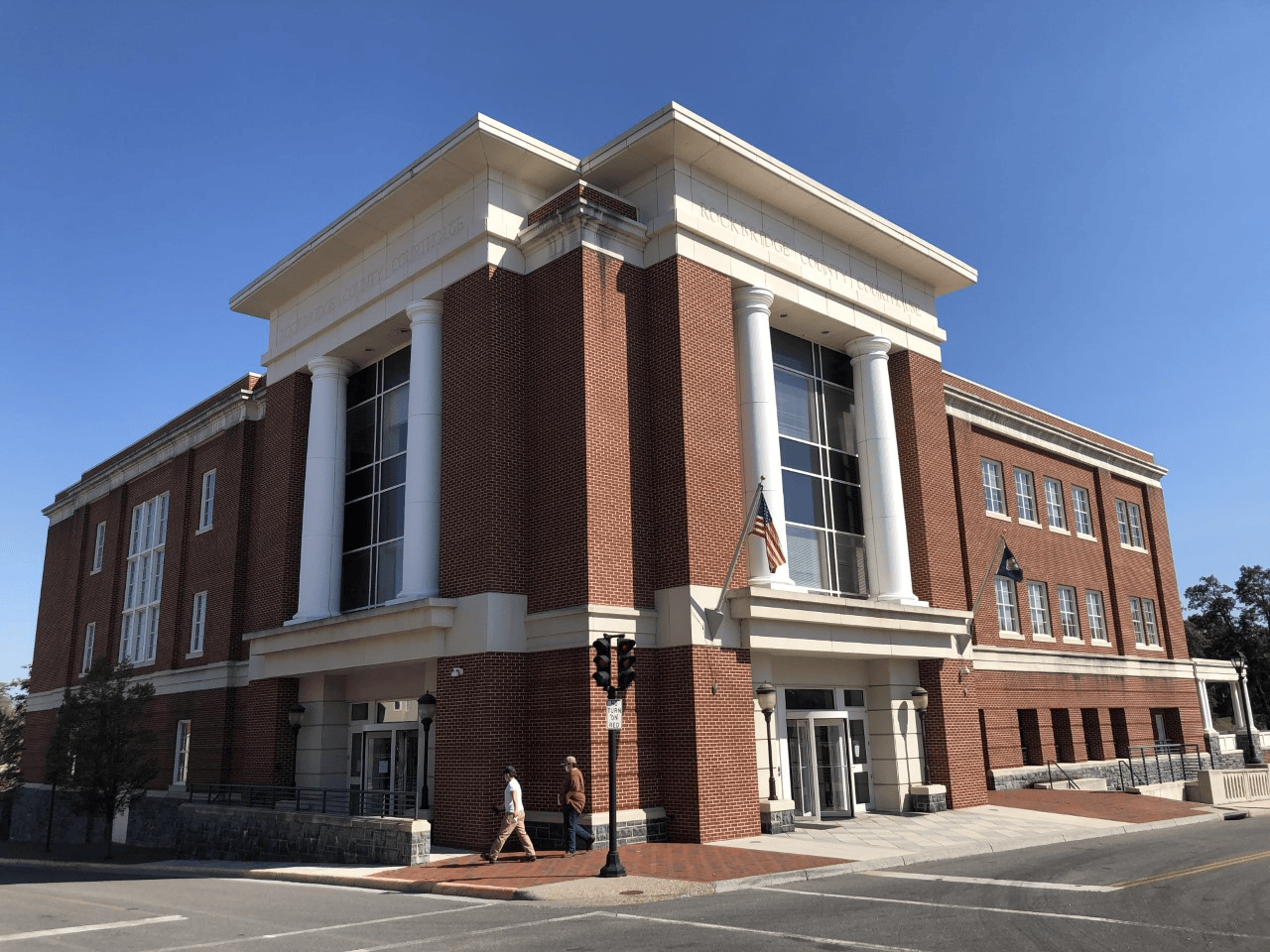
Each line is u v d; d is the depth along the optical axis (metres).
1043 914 11.49
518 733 20.17
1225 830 21.81
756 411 23.20
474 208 22.97
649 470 21.66
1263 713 66.69
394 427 26.41
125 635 38.03
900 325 28.19
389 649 22.52
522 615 20.84
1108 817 23.42
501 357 21.94
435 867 17.08
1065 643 35.81
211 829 24.27
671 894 13.59
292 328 29.19
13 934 12.39
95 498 42.94
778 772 21.97
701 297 22.44
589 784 18.92
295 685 26.23
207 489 34.53
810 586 24.81
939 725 25.38
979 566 32.41
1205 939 10.02
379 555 25.75
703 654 20.11
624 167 23.14
